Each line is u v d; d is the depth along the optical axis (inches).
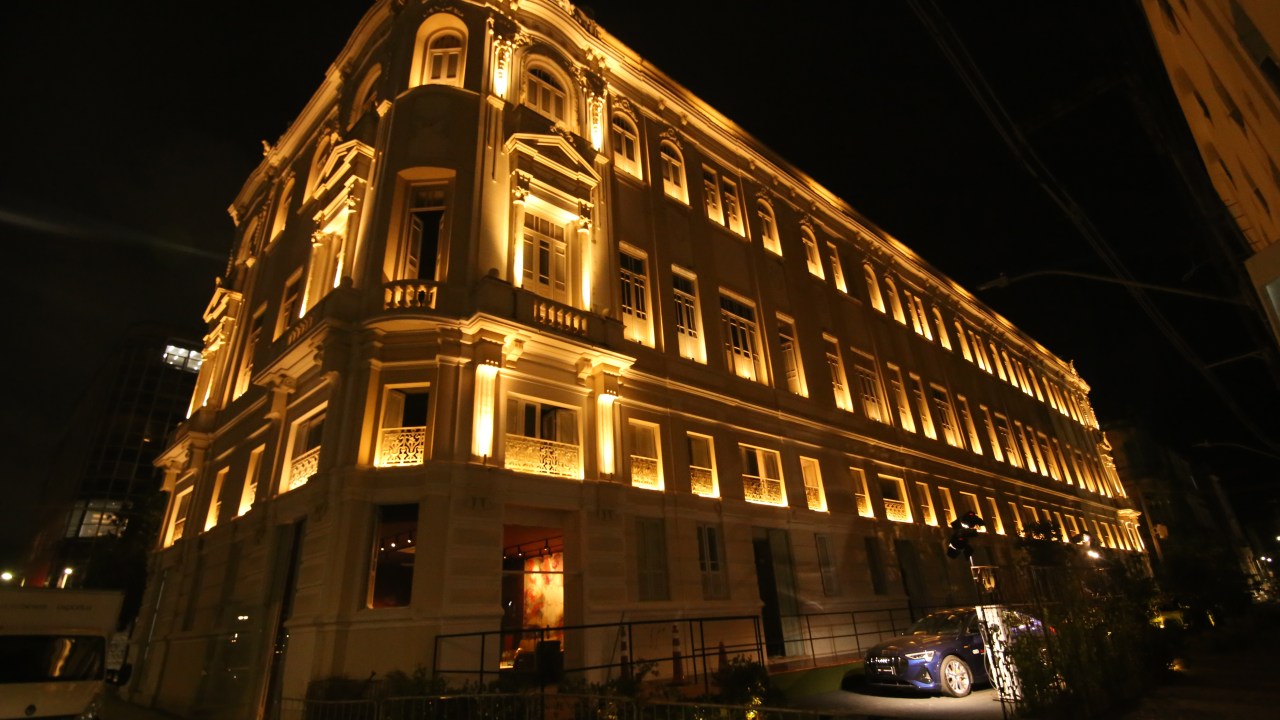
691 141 881.5
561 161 653.3
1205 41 159.2
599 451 575.2
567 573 528.4
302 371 583.2
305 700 382.3
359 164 627.8
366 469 479.2
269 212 906.1
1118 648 404.8
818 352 914.7
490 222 578.9
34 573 2475.4
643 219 747.4
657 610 556.7
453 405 498.6
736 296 826.8
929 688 442.9
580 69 748.6
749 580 649.0
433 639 431.2
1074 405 1820.9
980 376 1360.7
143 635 775.7
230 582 602.9
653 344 691.4
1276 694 389.1
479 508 475.8
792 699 480.7
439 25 679.7
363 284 550.6
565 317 578.9
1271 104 120.6
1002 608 341.7
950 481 1065.5
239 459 686.5
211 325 948.6
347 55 799.1
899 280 1242.0
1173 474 2050.9
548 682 438.9
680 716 271.9
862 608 757.3
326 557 449.7
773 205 981.2
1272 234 172.6
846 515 805.9
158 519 1290.6
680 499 622.2
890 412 1002.7
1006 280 362.0
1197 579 837.8
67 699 417.1
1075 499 1488.7
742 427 731.4
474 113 619.8
